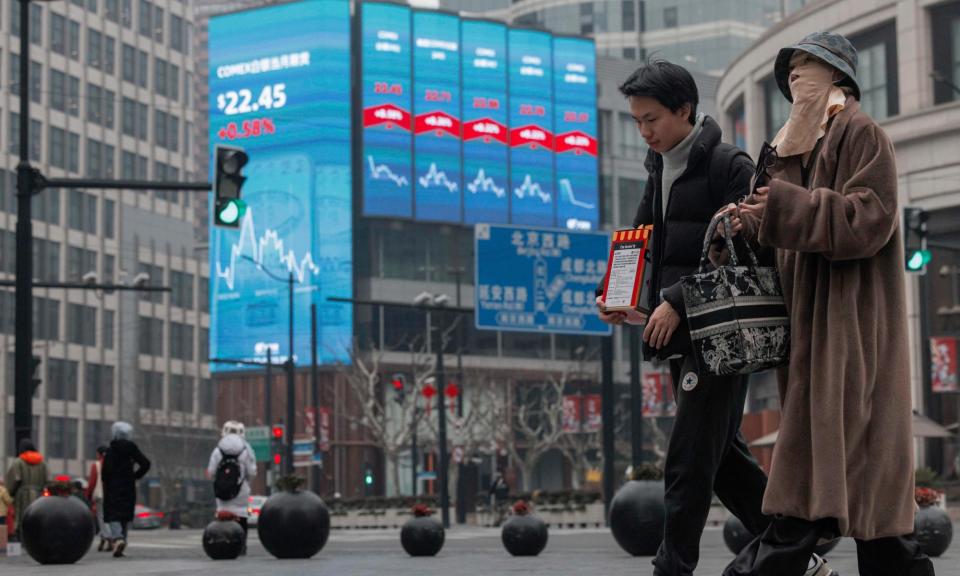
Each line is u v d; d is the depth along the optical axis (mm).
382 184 91250
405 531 18859
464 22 95188
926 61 45094
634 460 36344
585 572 11469
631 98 5941
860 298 4984
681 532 5727
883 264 5031
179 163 116250
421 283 92625
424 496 48656
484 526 48281
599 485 78000
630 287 5969
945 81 38062
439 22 94250
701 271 5273
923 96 45156
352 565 14469
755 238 5152
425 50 93625
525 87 97312
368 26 91938
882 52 47250
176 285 113375
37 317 98250
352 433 87875
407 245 92812
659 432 80438
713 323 5133
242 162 19859
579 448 82312
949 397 45156
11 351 95625
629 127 103188
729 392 5684
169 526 66062
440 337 47031
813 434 4875
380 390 88750
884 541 5070
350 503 51031
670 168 6035
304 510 17406
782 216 4848
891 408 4941
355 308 90312
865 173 4902
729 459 6039
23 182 21844
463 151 94438
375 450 88312
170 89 115625
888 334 4992
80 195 103625
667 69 5887
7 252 96812
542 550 18766
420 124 93062
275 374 89875
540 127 97562
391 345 90812
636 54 121562
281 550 17438
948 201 44281
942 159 44531
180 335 113000
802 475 4918
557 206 97688
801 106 5172
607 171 101500
